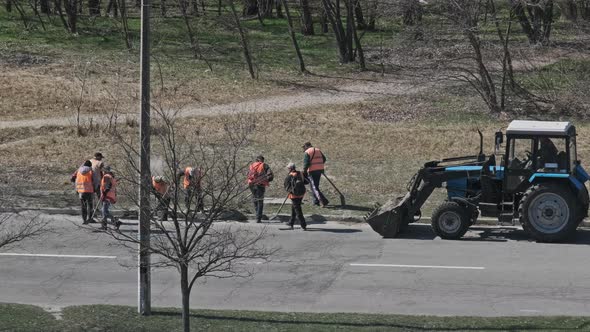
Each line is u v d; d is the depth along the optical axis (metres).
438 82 95.50
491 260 46.12
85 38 117.12
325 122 82.50
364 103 90.19
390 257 47.03
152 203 49.84
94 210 54.12
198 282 42.81
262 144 74.06
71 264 45.91
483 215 50.97
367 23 136.50
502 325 34.75
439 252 48.00
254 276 43.78
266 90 96.81
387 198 60.78
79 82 95.69
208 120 81.50
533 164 49.78
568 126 50.41
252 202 57.03
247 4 143.12
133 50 111.62
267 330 34.31
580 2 108.75
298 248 49.16
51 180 65.19
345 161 69.81
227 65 108.00
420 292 40.84
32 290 41.59
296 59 113.44
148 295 36.78
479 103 88.00
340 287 41.88
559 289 40.88
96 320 35.81
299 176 53.38
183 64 107.06
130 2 149.12
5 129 79.50
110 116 81.19
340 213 57.16
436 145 74.00
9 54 106.19
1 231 51.84
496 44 102.62
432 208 57.94
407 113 86.19
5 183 63.69
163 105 87.88
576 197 49.72
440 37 100.25
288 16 107.06
